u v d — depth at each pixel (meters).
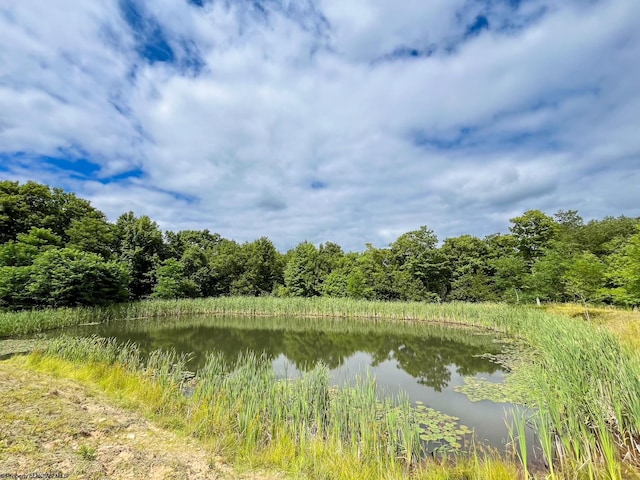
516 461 5.96
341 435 6.38
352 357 15.39
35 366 8.66
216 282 45.06
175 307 30.41
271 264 48.25
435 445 6.74
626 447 5.84
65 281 23.22
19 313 19.23
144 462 4.63
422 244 40.25
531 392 9.29
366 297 36.94
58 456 4.40
